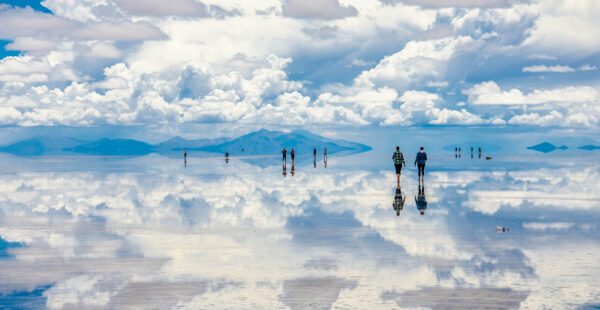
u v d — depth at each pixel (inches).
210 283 459.2
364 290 435.2
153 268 511.8
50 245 628.4
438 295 419.2
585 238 645.3
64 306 398.6
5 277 479.5
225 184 1510.8
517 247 593.9
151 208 976.3
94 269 508.1
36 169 2576.3
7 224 794.2
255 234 691.4
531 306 391.2
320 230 716.7
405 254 563.2
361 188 1346.0
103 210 956.6
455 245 607.8
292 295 424.2
